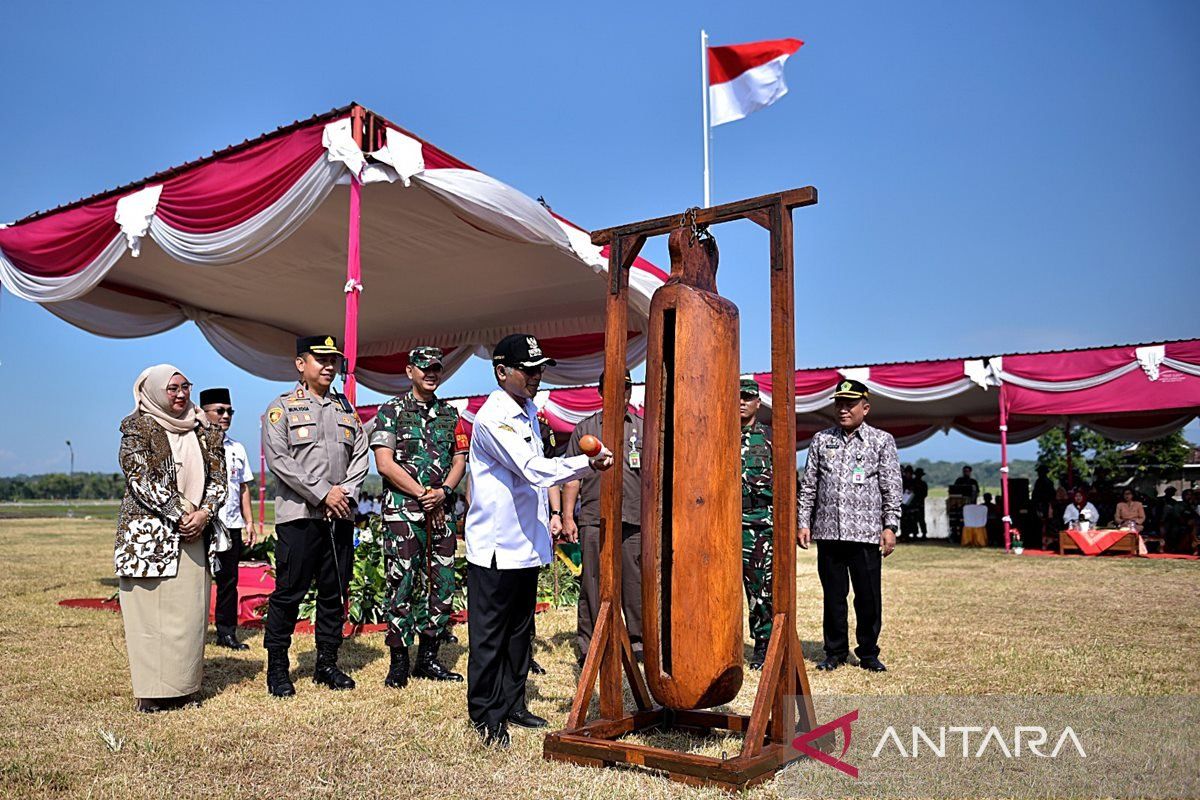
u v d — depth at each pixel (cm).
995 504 2016
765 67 545
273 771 335
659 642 338
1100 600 891
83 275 838
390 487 508
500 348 385
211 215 718
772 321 362
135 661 423
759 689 339
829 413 2161
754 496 573
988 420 2389
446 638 671
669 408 348
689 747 378
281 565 473
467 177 695
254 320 1298
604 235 412
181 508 429
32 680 487
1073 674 520
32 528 2489
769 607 570
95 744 366
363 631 695
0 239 905
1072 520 1633
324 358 497
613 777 331
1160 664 548
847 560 552
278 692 465
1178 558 1488
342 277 1050
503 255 953
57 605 799
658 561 339
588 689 375
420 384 527
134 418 431
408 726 401
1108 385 1495
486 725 377
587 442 327
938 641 641
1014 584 1054
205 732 387
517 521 381
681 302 338
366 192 740
